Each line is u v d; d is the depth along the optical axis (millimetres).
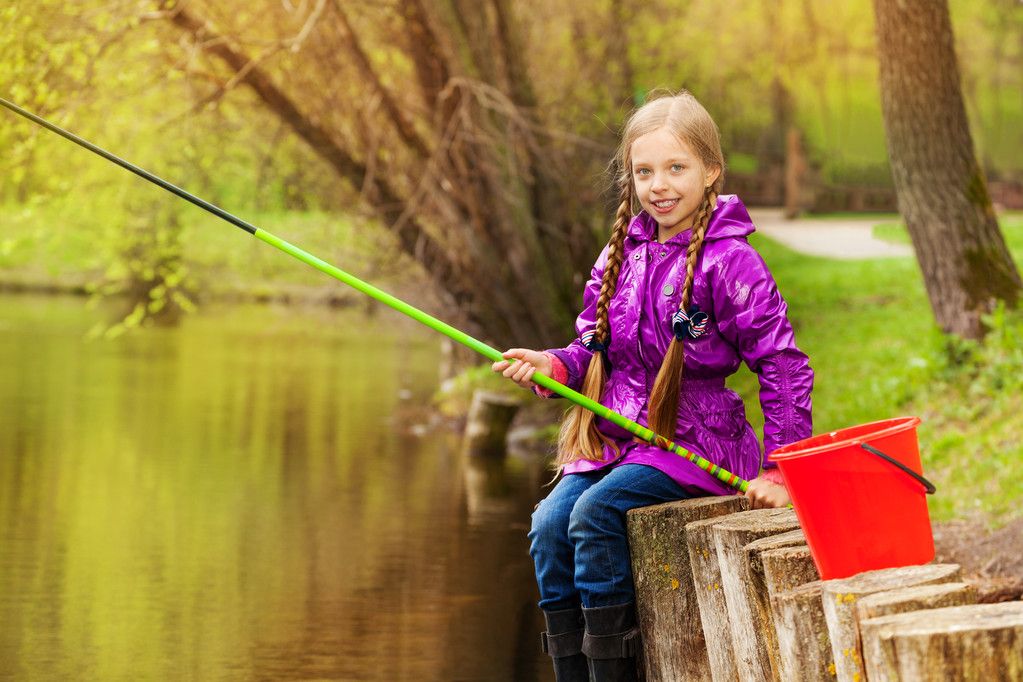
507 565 7695
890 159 10258
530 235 14039
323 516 9125
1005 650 2531
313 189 15836
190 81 13438
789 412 3396
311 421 14328
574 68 15312
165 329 25406
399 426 14391
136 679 5355
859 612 2775
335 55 13656
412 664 5676
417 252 15125
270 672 5496
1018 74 28688
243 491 10031
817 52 21281
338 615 6469
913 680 2545
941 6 9891
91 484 10055
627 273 3633
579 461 3641
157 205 15266
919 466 3205
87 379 17203
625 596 3471
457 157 13438
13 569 7219
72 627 6098
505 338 15586
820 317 15391
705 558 3357
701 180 3547
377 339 25359
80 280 33750
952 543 6824
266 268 21516
